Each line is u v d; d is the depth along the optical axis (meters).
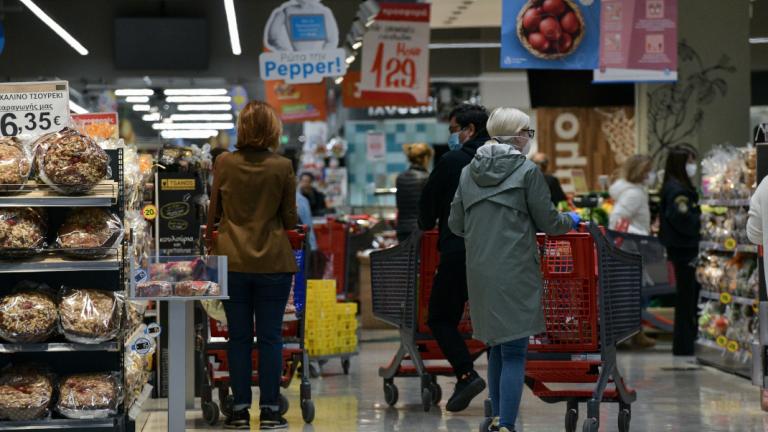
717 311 18.55
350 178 47.34
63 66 34.31
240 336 12.23
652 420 13.05
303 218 20.52
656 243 20.56
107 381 10.60
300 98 34.53
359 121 47.31
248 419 12.45
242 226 12.14
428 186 13.04
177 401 10.40
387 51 28.14
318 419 13.19
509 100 43.66
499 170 10.71
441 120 43.97
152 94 32.75
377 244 27.31
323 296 17.41
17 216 10.38
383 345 22.42
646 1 22.14
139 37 34.09
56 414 10.55
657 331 24.16
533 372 11.89
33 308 10.33
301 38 22.66
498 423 10.72
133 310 11.86
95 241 10.53
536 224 10.80
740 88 30.31
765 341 13.86
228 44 34.97
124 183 11.10
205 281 10.38
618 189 21.05
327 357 17.47
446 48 42.88
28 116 11.02
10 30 34.09
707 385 16.09
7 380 10.45
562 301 11.92
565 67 21.66
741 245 16.97
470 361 12.95
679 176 19.62
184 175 13.98
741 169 17.05
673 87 30.39
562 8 21.61
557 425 12.71
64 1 34.16
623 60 22.14
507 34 21.61
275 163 12.20
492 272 10.57
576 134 38.69
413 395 15.33
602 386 11.40
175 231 13.91
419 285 13.92
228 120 36.16
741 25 30.16
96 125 13.28
